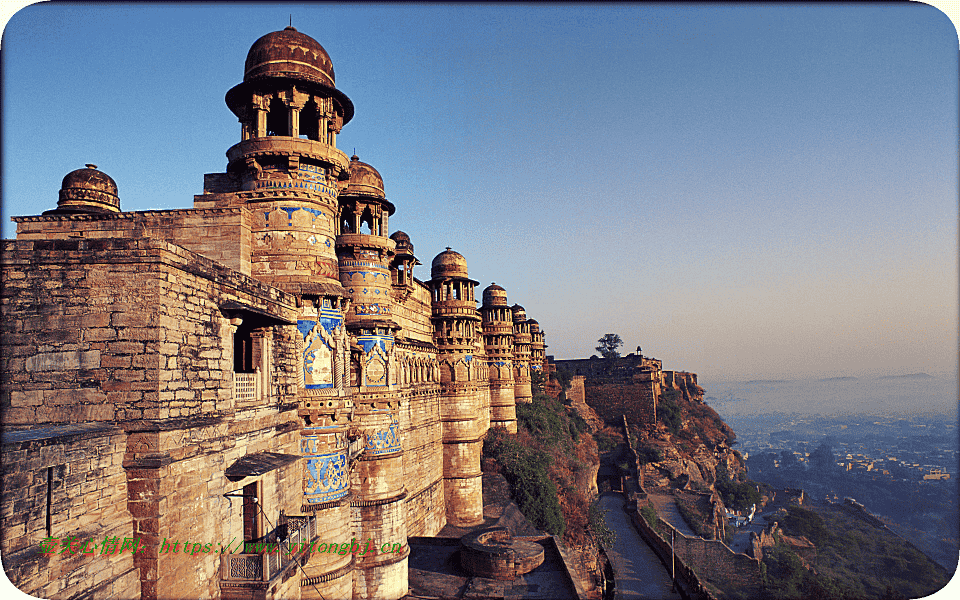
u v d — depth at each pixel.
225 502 18.16
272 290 23.19
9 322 15.06
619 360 136.62
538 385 104.25
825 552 88.50
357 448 30.70
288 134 27.42
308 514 23.16
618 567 62.00
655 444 122.31
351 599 27.17
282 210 27.03
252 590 17.69
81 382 14.94
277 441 22.84
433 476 49.03
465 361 54.22
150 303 15.11
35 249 15.26
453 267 54.72
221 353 18.50
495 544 38.50
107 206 34.62
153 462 14.59
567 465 79.62
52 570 12.16
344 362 28.31
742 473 143.38
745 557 66.62
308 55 27.78
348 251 34.12
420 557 39.97
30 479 12.04
